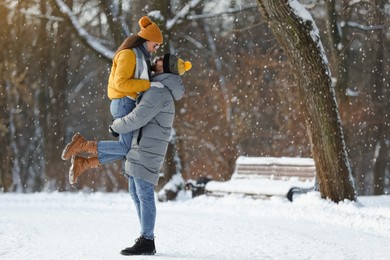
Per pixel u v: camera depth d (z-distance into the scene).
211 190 32.28
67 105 66.88
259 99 62.03
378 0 46.53
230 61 65.25
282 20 25.78
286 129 60.03
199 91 63.03
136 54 14.34
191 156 62.25
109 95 14.62
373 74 56.84
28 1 48.91
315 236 17.81
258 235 17.91
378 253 14.95
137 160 14.32
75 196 35.12
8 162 60.88
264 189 29.23
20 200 33.16
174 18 37.66
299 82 26.72
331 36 44.53
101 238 17.45
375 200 29.92
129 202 31.61
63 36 54.84
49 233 18.58
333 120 26.56
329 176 26.50
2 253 14.69
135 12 54.12
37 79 60.34
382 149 60.94
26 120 63.59
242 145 63.44
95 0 53.88
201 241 16.66
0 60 55.69
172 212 25.77
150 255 14.23
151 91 14.16
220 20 65.88
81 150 14.31
